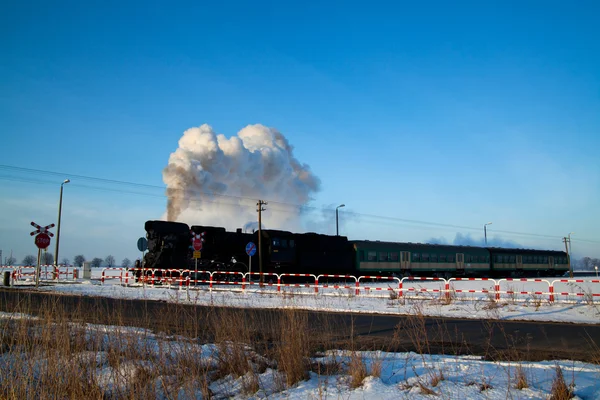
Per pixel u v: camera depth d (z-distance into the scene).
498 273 55.41
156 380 6.22
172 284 29.75
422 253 46.38
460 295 23.77
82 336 7.41
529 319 14.85
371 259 42.50
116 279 37.84
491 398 5.38
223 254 35.31
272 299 20.50
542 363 7.83
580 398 5.38
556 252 65.69
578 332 12.28
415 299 21.23
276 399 5.78
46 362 6.19
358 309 17.39
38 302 13.42
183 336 8.30
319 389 5.71
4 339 7.19
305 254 38.62
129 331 7.47
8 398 5.50
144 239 27.77
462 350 9.73
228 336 7.86
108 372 6.49
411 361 7.65
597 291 30.08
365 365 6.68
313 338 8.99
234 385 6.43
